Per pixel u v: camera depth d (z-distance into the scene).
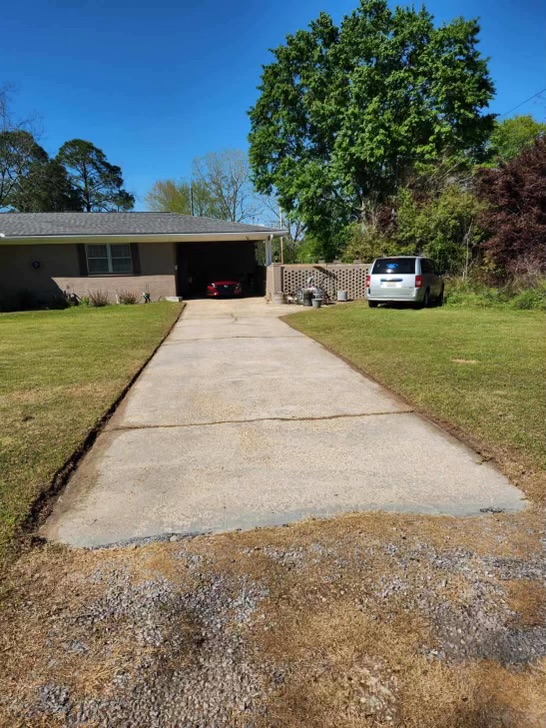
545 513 2.43
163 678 1.49
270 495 2.68
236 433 3.67
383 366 5.62
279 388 4.93
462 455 3.14
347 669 1.51
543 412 3.83
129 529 2.36
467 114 20.81
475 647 1.60
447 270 15.31
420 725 1.33
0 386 5.03
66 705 1.40
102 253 15.98
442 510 2.48
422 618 1.73
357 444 3.39
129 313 12.64
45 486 2.75
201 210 42.12
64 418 3.97
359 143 21.38
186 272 20.48
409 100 21.73
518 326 8.73
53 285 15.84
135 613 1.78
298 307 13.60
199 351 7.07
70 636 1.67
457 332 8.05
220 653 1.58
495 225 13.89
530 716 1.36
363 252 16.70
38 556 2.14
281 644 1.62
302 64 23.86
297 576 1.98
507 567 2.01
